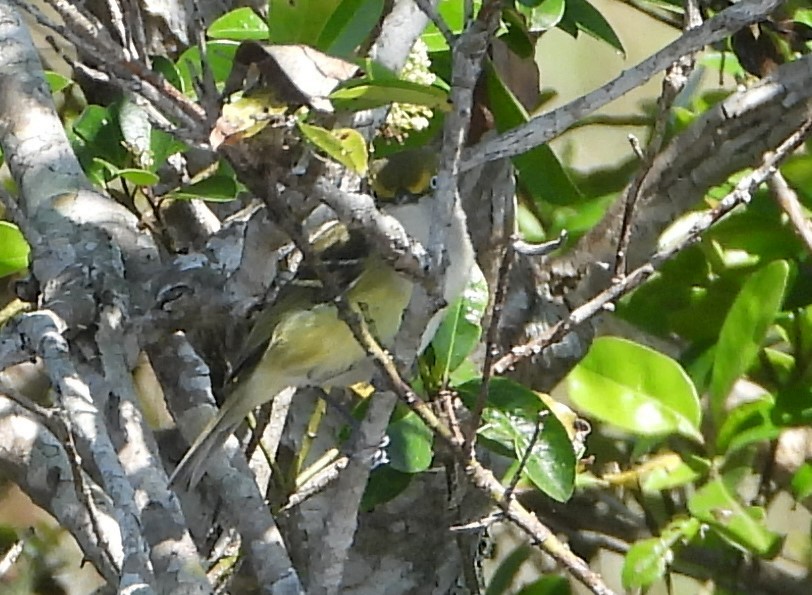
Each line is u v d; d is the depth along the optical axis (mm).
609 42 6602
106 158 6062
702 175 6359
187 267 5547
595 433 7383
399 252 3750
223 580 5723
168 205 6449
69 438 4434
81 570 7879
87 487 4801
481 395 4582
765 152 6320
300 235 3775
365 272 5469
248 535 5082
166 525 4387
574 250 6500
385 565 6293
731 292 7129
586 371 6383
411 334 4129
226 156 3414
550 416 5500
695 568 7273
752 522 6172
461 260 5184
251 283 5441
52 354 4250
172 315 5477
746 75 7535
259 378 5656
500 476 6461
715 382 6340
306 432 6301
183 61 5656
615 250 6387
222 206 6910
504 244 5727
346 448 5543
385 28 4906
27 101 5840
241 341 6281
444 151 3721
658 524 7133
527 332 6426
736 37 7078
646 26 8930
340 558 4742
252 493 5234
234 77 3490
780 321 6922
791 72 6285
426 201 5691
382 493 5820
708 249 7109
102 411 4504
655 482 6336
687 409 6277
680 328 7242
